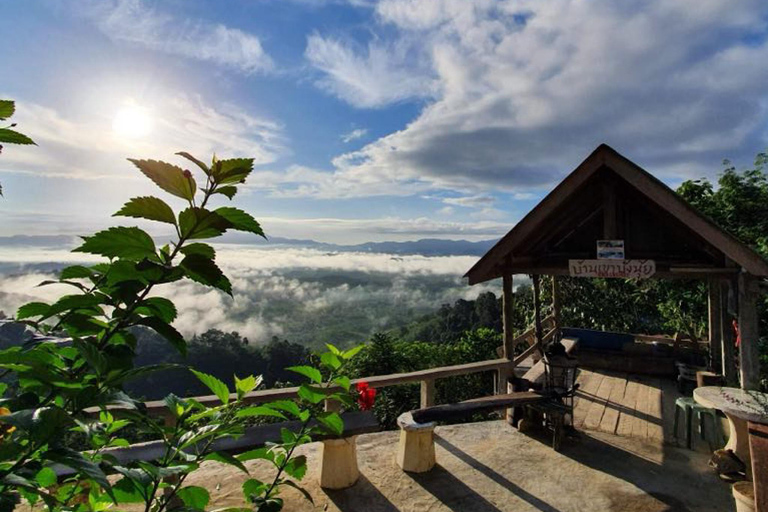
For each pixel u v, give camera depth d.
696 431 5.88
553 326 10.84
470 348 15.82
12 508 0.91
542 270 6.20
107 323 1.15
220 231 1.15
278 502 1.50
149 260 1.12
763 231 9.44
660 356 8.64
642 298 12.70
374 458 5.23
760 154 9.87
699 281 10.02
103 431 1.35
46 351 1.18
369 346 14.81
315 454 5.23
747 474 4.61
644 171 4.99
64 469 2.62
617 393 7.51
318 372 1.96
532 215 5.70
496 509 4.18
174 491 1.31
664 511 4.14
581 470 4.90
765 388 8.13
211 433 1.41
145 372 1.11
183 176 1.14
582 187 5.79
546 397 5.50
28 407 1.08
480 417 11.11
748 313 4.79
